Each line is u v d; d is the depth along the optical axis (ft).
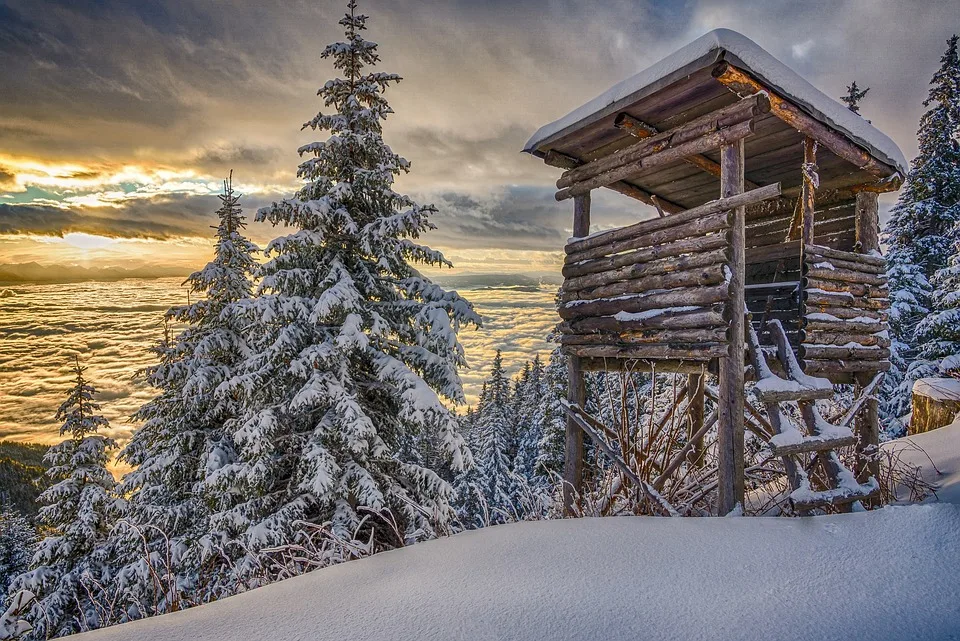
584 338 21.53
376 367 30.68
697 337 16.83
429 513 17.08
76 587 34.96
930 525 9.27
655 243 18.88
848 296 19.58
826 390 16.48
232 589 14.11
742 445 15.74
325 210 31.89
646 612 6.81
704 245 16.90
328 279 30.94
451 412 30.12
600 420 21.57
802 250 18.86
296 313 30.35
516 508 19.63
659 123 18.98
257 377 29.81
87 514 40.81
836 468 15.30
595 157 22.86
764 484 20.27
